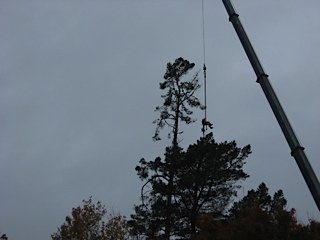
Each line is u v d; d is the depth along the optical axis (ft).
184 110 131.34
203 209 117.91
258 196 112.47
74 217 156.35
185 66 132.77
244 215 87.04
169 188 117.70
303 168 48.80
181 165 118.52
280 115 52.31
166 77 133.39
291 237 79.82
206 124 117.60
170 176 120.88
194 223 114.01
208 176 117.80
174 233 115.03
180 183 115.85
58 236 155.22
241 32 58.70
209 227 90.58
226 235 83.82
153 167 121.29
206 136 121.70
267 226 81.87
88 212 157.07
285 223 81.41
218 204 118.62
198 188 117.91
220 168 118.01
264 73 55.36
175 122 130.62
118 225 152.56
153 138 132.26
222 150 118.93
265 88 54.49
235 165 121.90
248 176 120.37
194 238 92.17
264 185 114.62
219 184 119.55
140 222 118.42
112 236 150.82
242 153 121.70
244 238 81.30
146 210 119.14
